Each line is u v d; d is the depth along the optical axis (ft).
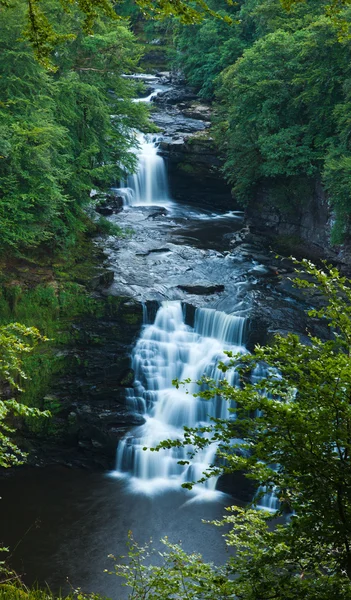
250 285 114.21
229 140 145.38
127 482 87.92
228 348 99.76
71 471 90.63
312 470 21.93
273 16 151.02
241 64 134.92
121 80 131.34
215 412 95.66
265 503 81.05
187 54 217.15
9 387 91.86
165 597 26.11
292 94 130.11
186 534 76.28
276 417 21.76
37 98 106.22
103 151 124.16
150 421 96.02
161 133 177.06
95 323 101.09
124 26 128.36
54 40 29.43
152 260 121.80
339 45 118.52
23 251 106.32
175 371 100.17
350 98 120.16
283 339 24.21
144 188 165.99
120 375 99.14
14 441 92.79
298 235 135.64
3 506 81.87
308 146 127.75
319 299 108.37
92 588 66.95
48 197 102.01
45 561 71.41
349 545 22.52
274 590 22.53
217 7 206.18
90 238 127.54
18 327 39.42
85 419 93.86
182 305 104.99
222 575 25.41
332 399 21.65
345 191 111.75
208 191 167.32
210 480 86.07
